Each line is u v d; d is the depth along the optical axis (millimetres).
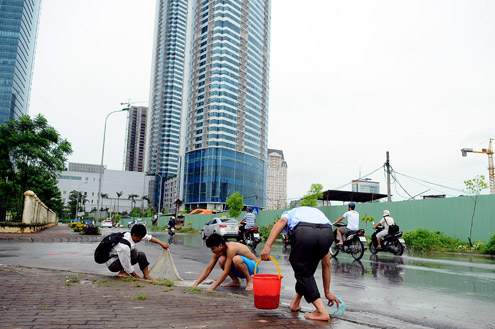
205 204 104625
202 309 3766
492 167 58469
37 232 25750
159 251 13312
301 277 3586
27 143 29094
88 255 10625
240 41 116812
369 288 6012
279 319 3461
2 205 23781
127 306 3760
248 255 5574
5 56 113250
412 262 10109
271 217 29891
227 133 106938
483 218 15055
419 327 3568
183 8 182500
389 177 24844
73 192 145250
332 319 3566
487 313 4359
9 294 4258
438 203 17000
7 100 110875
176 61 177500
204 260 10055
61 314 3332
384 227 12172
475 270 8406
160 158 170250
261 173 119562
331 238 3592
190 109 115875
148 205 159125
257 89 122250
